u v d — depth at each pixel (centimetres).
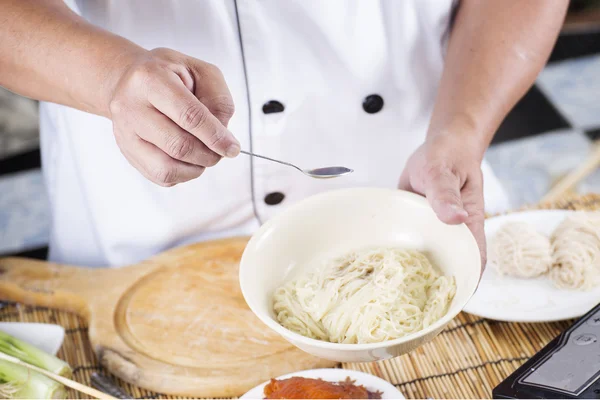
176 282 139
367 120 150
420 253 112
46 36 109
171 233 155
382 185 159
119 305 133
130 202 152
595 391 92
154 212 153
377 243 116
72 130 146
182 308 132
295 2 133
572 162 294
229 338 124
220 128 92
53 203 167
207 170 148
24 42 109
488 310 120
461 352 118
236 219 158
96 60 104
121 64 102
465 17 144
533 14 137
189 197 151
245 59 138
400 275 107
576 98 330
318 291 108
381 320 102
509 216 144
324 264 114
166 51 102
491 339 120
